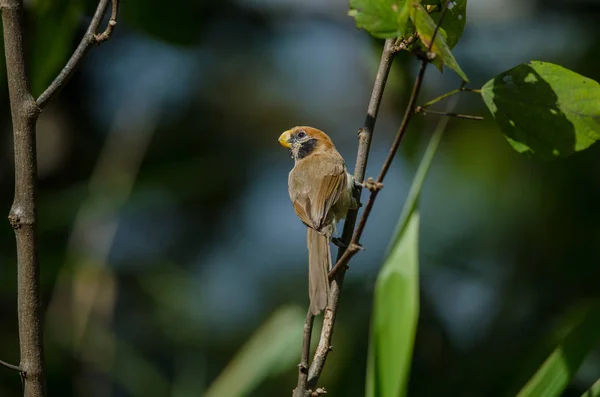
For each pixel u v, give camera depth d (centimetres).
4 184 1150
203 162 1279
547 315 999
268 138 1390
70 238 1108
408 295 609
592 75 1095
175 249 1293
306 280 1273
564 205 1077
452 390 924
